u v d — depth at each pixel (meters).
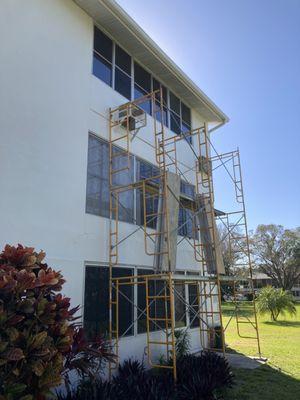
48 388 4.27
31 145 7.61
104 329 8.57
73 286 7.97
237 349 12.93
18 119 7.44
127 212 10.05
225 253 22.53
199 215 12.20
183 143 13.80
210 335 12.97
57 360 4.47
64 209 8.09
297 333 17.67
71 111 8.78
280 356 11.73
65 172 8.29
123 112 9.98
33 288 4.72
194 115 15.02
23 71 7.73
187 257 12.70
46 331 4.55
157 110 12.48
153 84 12.54
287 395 7.75
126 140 10.52
